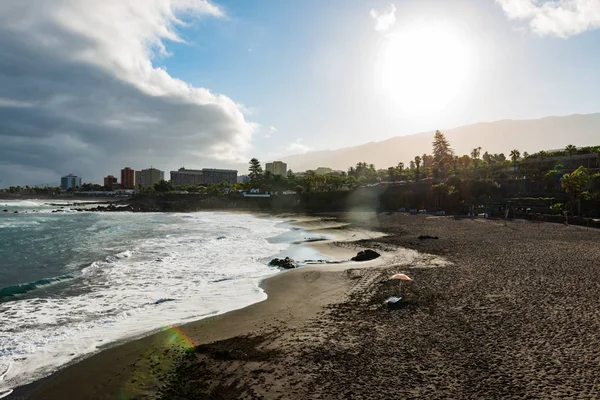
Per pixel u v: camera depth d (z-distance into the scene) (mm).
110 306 16469
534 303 15031
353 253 31297
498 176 98000
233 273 23312
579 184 57969
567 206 60875
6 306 16422
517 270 21312
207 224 68688
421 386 8898
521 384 8836
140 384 9586
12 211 122500
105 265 25781
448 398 8336
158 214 112562
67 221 77750
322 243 37375
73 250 33875
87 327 13859
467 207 82875
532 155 103750
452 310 14547
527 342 11227
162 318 14812
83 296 18047
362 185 145875
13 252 32750
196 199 159375
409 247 32500
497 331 12195
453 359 10297
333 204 121500
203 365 10531
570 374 9227
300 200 129250
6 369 10594
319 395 8648
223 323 14102
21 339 12703
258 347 11680
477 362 10055
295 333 12828
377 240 38719
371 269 23188
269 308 15922
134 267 25109
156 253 31375
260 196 144750
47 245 37438
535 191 84000
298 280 20984
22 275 23203
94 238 43812
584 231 42188
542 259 24562
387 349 11141
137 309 16016
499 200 80188
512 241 34188
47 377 10109
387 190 117438
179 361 10859
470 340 11562
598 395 8234
